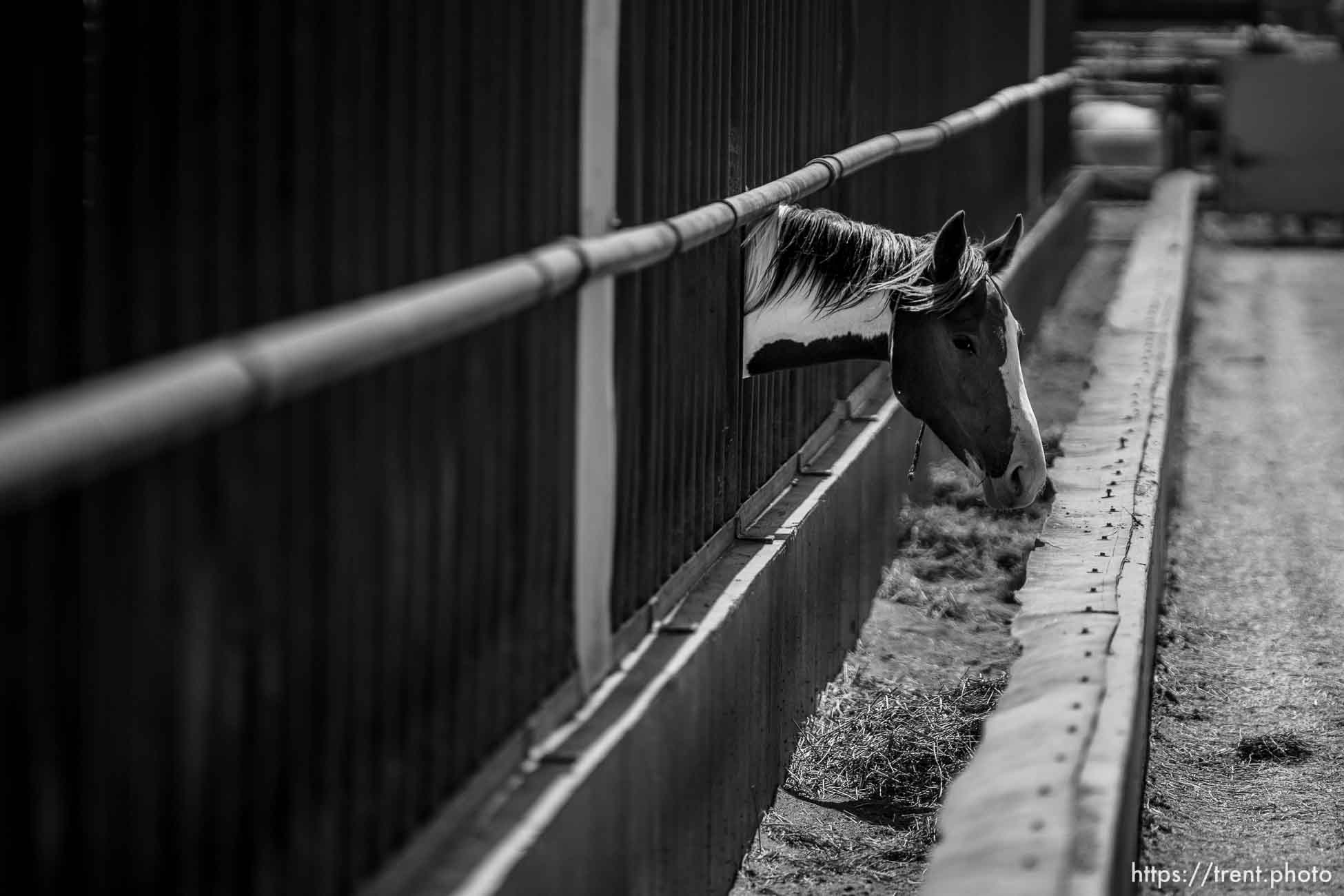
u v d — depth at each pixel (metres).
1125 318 24.95
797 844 11.43
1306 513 21.61
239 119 5.37
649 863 8.55
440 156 6.69
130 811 4.75
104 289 4.91
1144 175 53.53
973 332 11.48
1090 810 7.73
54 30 4.96
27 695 4.35
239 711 5.25
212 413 4.44
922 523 18.97
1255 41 57.59
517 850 6.56
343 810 5.93
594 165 8.48
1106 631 10.60
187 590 4.95
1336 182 49.19
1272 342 34.38
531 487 7.60
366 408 5.98
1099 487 15.16
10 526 4.27
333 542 5.78
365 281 6.13
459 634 6.88
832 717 13.66
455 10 6.75
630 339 9.15
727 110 11.70
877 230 12.01
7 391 4.70
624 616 9.30
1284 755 13.42
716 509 11.60
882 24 18.41
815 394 15.50
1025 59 34.28
